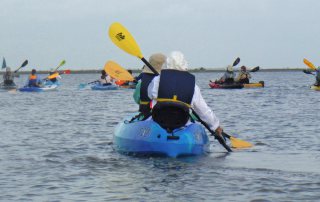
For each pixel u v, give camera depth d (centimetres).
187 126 1605
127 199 1158
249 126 2566
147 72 1709
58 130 2436
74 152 1764
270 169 1447
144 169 1438
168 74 1579
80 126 2611
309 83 9250
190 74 1588
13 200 1167
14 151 1803
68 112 3503
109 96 5428
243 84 6838
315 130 2381
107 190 1233
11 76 7019
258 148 1844
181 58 1605
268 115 3131
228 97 4959
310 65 6278
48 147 1891
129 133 1666
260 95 5244
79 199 1166
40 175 1397
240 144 1828
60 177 1370
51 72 7056
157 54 1719
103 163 1541
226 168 1454
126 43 2002
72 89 7250
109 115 3241
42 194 1210
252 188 1229
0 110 3709
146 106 1688
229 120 2855
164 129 1580
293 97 4878
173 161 1536
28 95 5756
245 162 1551
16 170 1464
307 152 1759
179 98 1571
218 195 1177
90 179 1340
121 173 1396
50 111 3597
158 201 1140
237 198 1152
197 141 1581
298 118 2938
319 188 1223
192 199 1150
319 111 3378
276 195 1170
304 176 1353
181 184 1274
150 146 1577
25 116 3216
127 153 1672
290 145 1925
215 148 1822
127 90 6762
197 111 1634
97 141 2039
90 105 4159
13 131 2403
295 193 1184
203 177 1342
